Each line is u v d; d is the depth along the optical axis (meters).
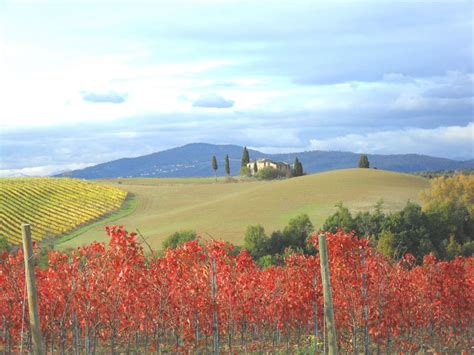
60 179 180.88
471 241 87.69
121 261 22.52
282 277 29.73
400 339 29.84
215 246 24.58
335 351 19.58
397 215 83.75
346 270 24.91
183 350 25.47
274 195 128.12
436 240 84.12
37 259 39.44
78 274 23.86
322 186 132.50
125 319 25.20
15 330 25.41
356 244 25.05
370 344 30.66
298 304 27.17
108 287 23.45
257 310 28.69
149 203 152.75
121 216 135.25
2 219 119.50
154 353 28.69
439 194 111.75
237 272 27.72
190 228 105.00
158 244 93.06
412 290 28.36
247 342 32.62
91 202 146.50
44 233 111.25
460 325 31.48
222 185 177.75
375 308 25.50
